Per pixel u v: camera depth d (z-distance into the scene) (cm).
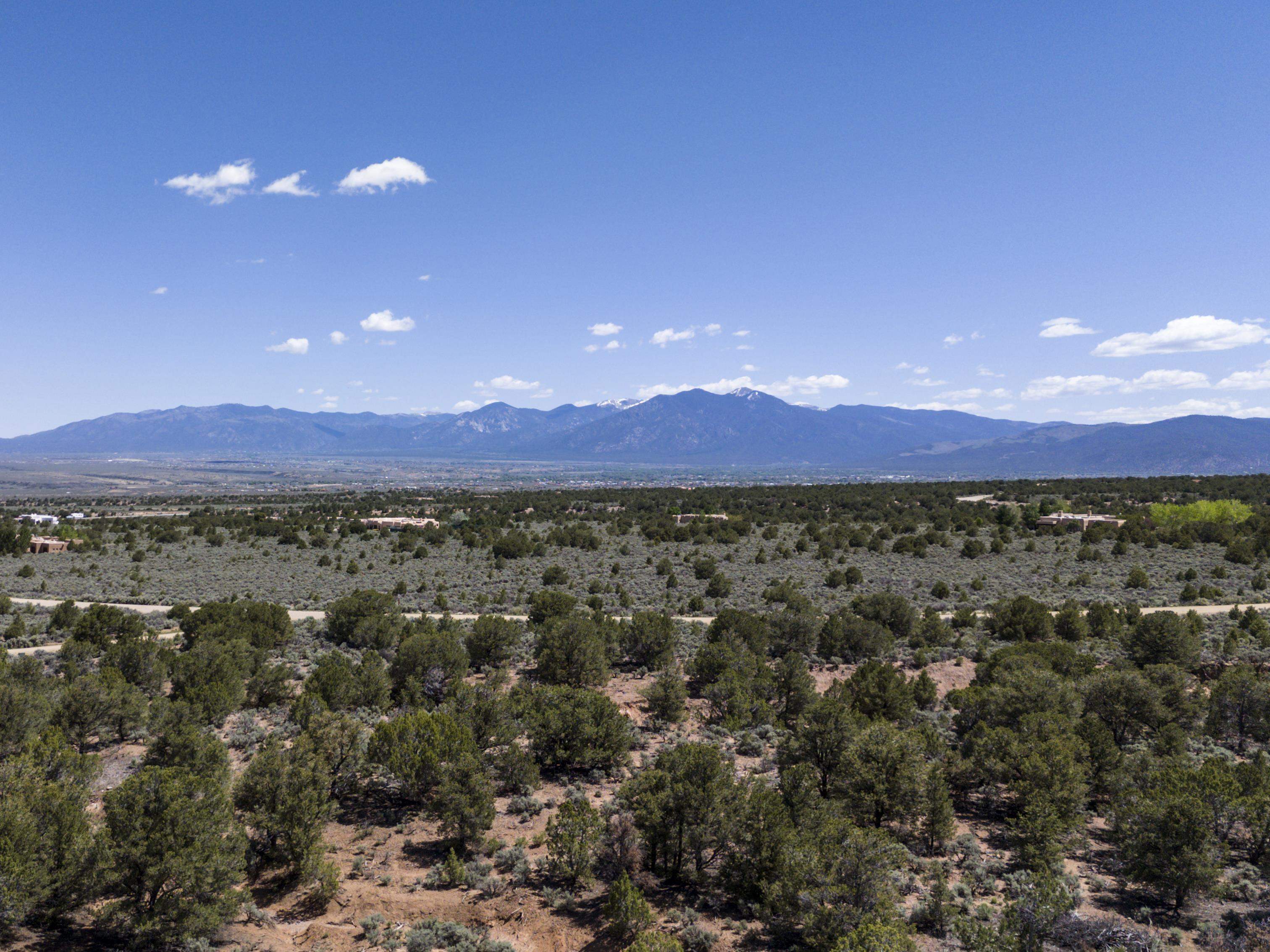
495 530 12875
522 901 2131
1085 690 3794
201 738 2852
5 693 2981
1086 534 10181
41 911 1847
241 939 1908
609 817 2462
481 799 2475
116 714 3316
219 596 7462
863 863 1941
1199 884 2125
